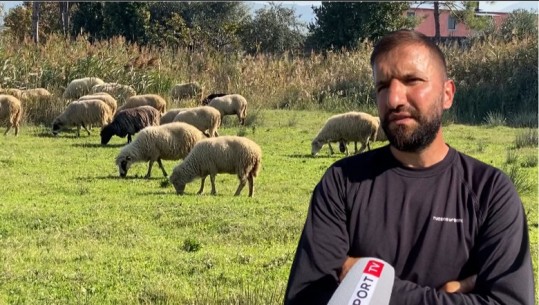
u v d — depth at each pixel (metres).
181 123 19.00
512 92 35.28
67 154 22.05
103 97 27.34
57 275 9.56
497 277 3.07
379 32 57.19
